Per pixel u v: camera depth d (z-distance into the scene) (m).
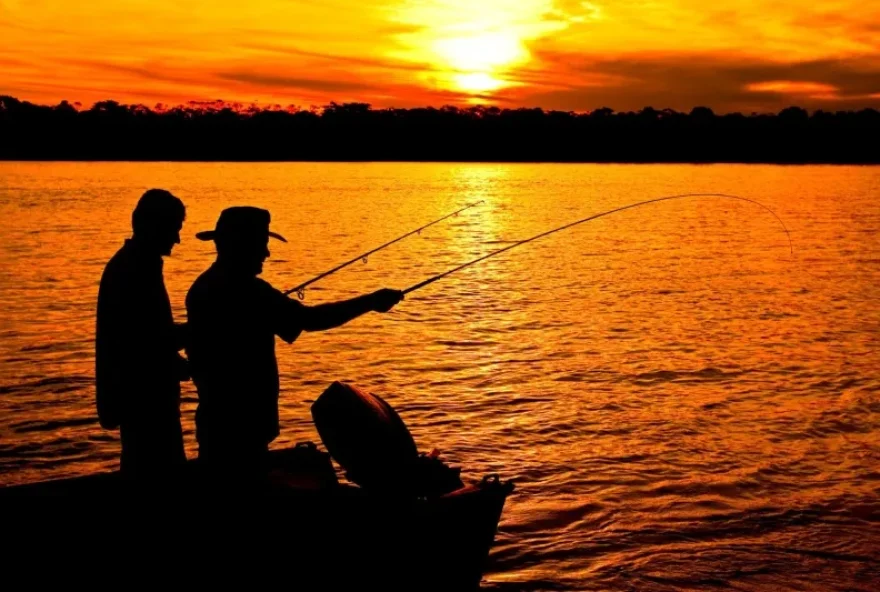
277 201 55.09
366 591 5.37
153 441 5.24
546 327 16.08
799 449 9.51
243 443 5.05
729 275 23.53
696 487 8.44
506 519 7.68
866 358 13.73
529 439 9.78
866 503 8.09
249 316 4.96
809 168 132.38
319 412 5.62
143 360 5.16
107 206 47.78
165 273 23.19
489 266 25.44
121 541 4.98
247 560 5.12
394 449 5.51
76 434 9.86
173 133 155.88
